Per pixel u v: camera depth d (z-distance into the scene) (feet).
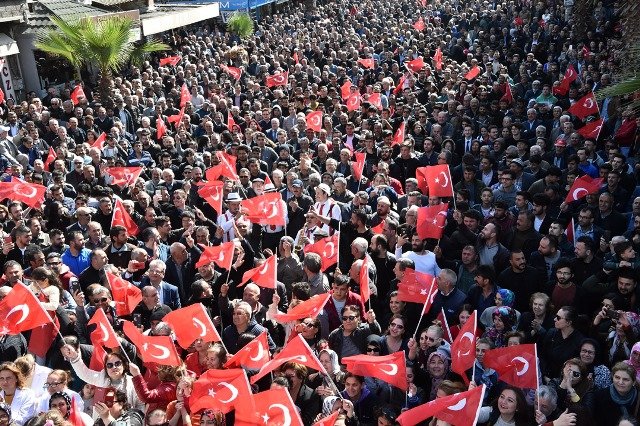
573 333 26.68
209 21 126.21
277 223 39.22
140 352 26.37
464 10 134.00
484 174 47.91
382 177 44.27
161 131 59.41
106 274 31.45
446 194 40.55
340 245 37.93
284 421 22.30
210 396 22.93
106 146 55.01
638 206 35.96
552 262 33.58
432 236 35.19
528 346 23.25
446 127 58.49
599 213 39.06
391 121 61.67
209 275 33.50
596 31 88.69
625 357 25.72
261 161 50.83
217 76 88.22
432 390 25.88
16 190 41.78
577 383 24.08
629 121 49.55
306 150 53.52
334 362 26.45
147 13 105.09
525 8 120.16
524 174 45.50
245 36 112.47
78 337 29.60
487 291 30.68
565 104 64.69
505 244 36.52
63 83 91.40
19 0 83.41
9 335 28.76
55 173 46.52
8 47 81.61
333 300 30.68
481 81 73.36
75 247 36.22
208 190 40.81
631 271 28.81
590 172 45.37
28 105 66.18
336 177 47.29
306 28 118.21
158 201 43.06
